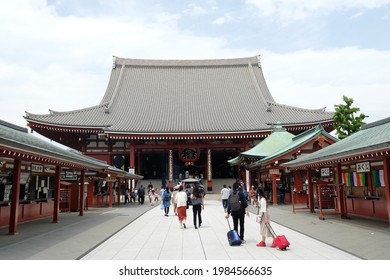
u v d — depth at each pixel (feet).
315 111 166.71
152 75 215.92
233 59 225.15
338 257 30.96
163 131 151.43
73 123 155.02
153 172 192.75
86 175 90.63
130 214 74.95
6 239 41.01
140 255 32.99
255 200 84.43
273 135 128.67
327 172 66.54
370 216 59.88
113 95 186.80
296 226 50.83
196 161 183.11
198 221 58.03
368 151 40.60
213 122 167.53
